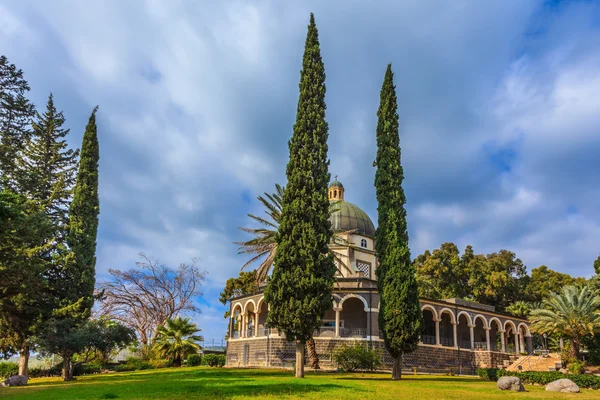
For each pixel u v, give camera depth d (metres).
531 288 68.19
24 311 32.81
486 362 44.31
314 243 25.78
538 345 58.16
